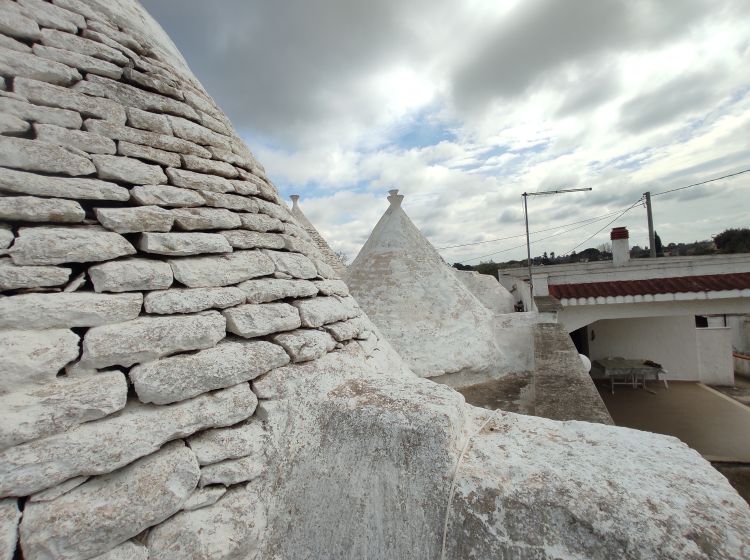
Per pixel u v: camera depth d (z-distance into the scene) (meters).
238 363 2.13
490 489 1.57
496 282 10.56
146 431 1.74
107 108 2.68
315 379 2.33
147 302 2.08
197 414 1.91
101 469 1.58
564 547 1.42
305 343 2.51
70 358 1.75
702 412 9.92
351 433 1.92
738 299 8.83
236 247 2.73
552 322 7.40
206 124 3.46
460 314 6.60
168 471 1.73
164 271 2.22
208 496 1.82
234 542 1.75
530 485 1.56
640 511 1.41
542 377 4.92
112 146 2.54
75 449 1.56
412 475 1.70
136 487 1.64
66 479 1.53
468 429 1.99
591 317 9.66
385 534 1.65
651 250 19.08
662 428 9.24
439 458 1.70
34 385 1.64
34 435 1.52
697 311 9.06
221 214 2.78
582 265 12.05
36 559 1.38
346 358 2.71
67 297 1.86
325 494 1.84
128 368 1.90
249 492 1.94
